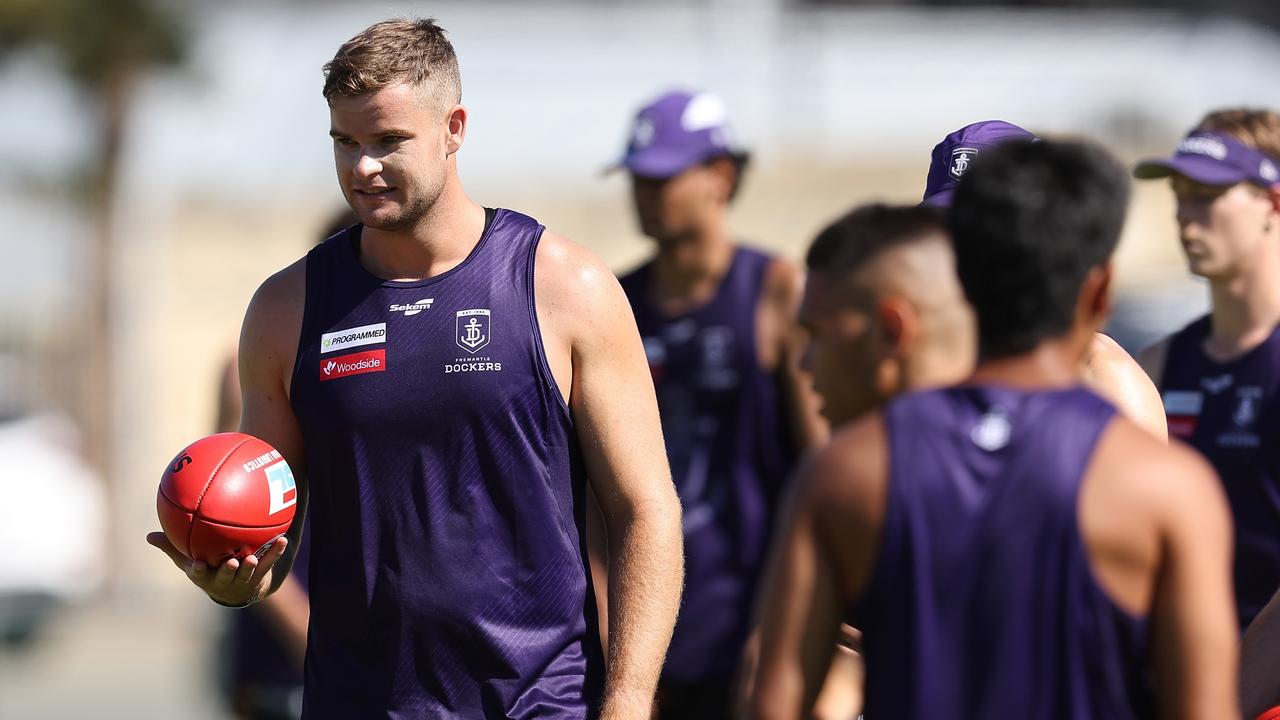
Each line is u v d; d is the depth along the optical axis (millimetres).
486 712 14117
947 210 11859
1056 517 10484
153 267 77312
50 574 47438
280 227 81500
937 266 11469
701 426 24594
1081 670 10438
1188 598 10359
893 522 10680
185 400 76688
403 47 13758
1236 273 19625
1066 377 10969
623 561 14438
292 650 20594
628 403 14508
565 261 14461
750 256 24922
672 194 24531
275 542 14172
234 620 22562
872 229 11680
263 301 14719
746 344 24562
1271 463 19250
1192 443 19953
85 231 71125
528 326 14227
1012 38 95312
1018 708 10438
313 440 14375
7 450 48250
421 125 13789
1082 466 10539
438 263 14359
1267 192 19391
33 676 49812
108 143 69438
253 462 14148
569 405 14484
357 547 14219
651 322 25062
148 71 69438
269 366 14648
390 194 13844
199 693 46844
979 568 10531
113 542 67938
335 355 14258
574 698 14344
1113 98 92500
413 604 14070
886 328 11516
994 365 11000
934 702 10531
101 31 67250
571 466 14570
